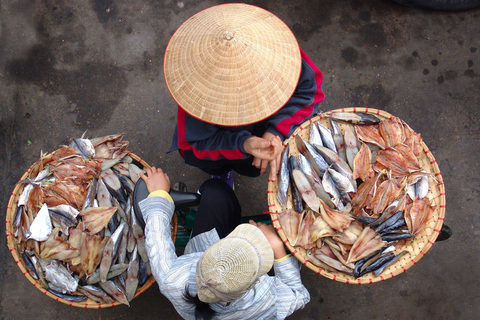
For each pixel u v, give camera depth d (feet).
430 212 5.52
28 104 9.25
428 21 9.82
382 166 5.78
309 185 5.56
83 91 9.33
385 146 5.81
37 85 9.31
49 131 9.18
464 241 8.97
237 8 5.20
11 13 9.55
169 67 5.08
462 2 9.64
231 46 4.62
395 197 5.54
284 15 9.79
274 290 5.18
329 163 5.78
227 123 4.83
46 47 9.46
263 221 7.47
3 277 8.59
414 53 9.73
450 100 9.57
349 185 5.64
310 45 9.71
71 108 9.27
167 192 5.76
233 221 6.61
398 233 5.49
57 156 6.00
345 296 8.77
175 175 9.13
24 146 9.12
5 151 9.00
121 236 5.79
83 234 5.55
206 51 4.76
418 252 5.46
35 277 5.63
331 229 5.38
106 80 9.39
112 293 5.71
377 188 5.58
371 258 5.39
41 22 9.55
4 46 9.41
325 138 5.86
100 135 9.23
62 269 5.57
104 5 9.66
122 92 9.36
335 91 9.54
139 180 5.90
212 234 5.65
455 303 8.76
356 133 5.91
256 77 4.75
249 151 5.40
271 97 4.84
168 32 9.63
